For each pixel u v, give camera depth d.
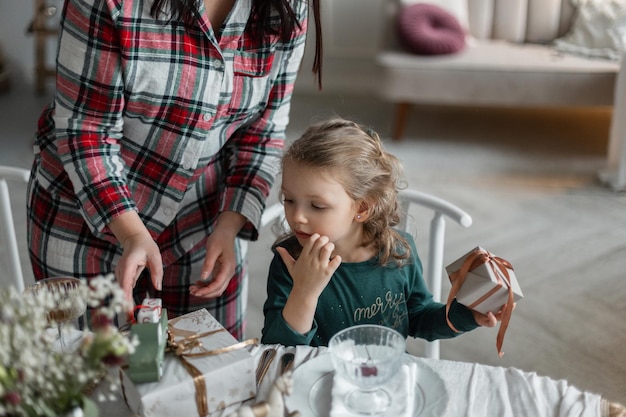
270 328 1.24
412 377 1.04
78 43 1.15
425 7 3.70
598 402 1.02
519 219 3.04
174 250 1.41
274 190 3.18
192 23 1.17
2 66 4.29
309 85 4.57
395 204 1.38
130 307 1.09
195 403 0.99
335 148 1.25
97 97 1.19
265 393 1.05
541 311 2.43
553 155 3.67
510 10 3.95
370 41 4.51
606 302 2.47
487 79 3.51
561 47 3.75
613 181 3.31
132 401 1.00
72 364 0.82
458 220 1.49
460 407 1.02
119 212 1.22
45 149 1.34
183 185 1.31
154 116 1.24
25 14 4.26
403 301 1.38
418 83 3.58
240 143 1.41
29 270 2.62
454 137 3.89
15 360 0.80
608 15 3.67
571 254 2.77
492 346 2.26
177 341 1.05
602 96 3.45
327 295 1.35
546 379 1.07
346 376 0.98
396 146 3.76
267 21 1.25
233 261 1.33
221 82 1.23
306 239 1.29
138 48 1.16
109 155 1.25
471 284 1.12
